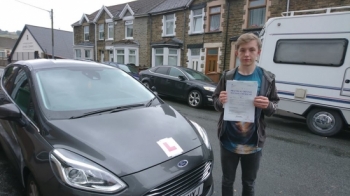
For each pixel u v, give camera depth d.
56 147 1.80
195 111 7.09
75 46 23.64
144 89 3.17
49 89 2.46
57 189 1.65
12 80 3.08
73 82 2.71
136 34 18.20
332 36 4.73
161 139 2.01
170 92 8.30
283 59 5.39
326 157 3.88
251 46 1.87
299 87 5.21
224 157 2.18
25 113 2.35
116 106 2.52
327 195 2.77
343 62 4.64
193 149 2.07
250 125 1.98
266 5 10.62
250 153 2.06
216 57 12.98
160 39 16.39
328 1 9.00
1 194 2.53
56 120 2.09
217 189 2.80
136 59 18.11
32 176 1.98
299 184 3.00
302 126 5.86
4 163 3.25
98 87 2.80
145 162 1.76
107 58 21.59
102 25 21.86
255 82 1.83
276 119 6.54
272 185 2.95
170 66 8.68
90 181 1.62
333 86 4.78
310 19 5.00
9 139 2.66
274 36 5.50
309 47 5.03
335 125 4.89
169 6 15.91
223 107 1.97
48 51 30.53
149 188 1.66
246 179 2.21
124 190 1.62
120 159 1.73
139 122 2.22
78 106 2.38
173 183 1.81
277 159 3.75
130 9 18.27
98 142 1.83
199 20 13.88
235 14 11.83
